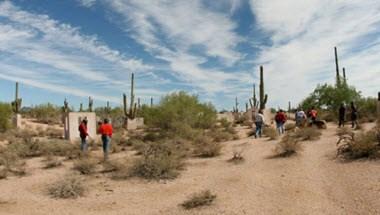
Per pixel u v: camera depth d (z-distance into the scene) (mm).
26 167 15211
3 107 33438
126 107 43188
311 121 24594
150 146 16578
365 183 9477
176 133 24344
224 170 13016
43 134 32844
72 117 27422
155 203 9656
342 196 8836
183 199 9812
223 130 27797
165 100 28359
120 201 10016
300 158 13633
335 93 41375
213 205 9008
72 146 20781
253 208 8578
